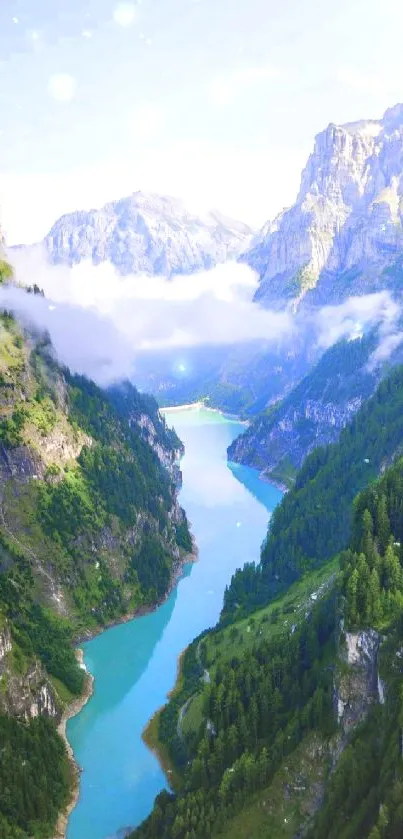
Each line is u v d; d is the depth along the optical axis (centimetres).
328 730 12912
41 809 14350
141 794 15288
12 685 16688
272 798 12475
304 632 15850
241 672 15738
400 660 12106
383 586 14025
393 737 10944
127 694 19500
